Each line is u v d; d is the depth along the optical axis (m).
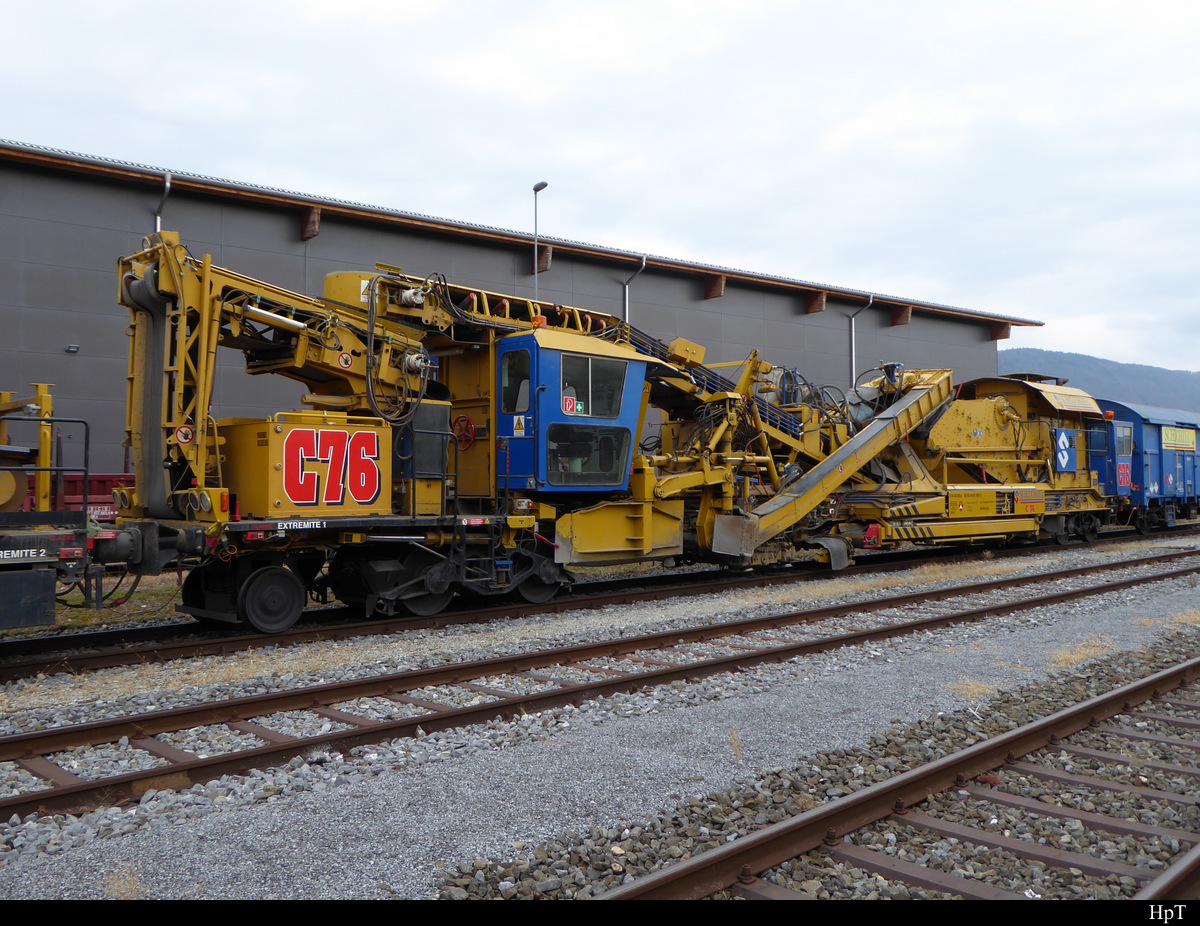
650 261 24.09
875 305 30.16
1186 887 3.60
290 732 6.04
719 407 14.36
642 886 3.46
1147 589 12.67
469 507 12.27
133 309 9.19
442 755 5.46
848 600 12.18
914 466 16.97
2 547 7.13
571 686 6.86
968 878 3.85
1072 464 20.41
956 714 6.39
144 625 10.51
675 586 13.32
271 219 19.27
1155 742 5.75
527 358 11.33
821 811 4.15
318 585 11.09
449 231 21.05
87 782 4.75
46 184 17.02
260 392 19.56
